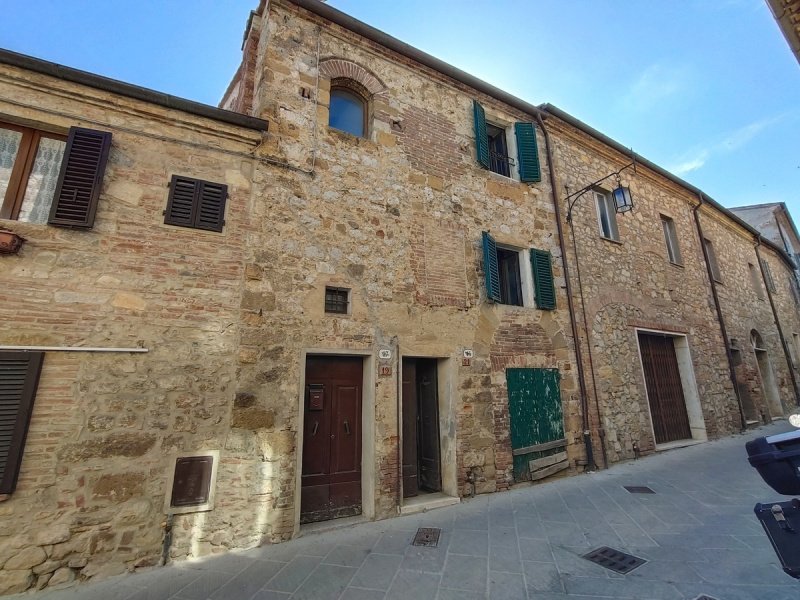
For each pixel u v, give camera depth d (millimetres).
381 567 3791
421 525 4844
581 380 7551
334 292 5570
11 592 3359
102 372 4020
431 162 6906
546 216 8227
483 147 7559
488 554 4008
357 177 6031
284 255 5168
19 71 4227
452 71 7520
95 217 4281
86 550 3646
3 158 4270
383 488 5184
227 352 4586
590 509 5227
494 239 7242
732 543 4023
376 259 5867
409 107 6961
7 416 3611
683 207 12266
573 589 3316
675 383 9945
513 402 6641
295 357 4945
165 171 4758
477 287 6801
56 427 3754
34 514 3551
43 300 3932
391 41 6848
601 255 8961
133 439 4012
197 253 4688
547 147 8719
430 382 6426
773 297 16188
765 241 16469
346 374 5500
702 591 3186
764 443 2902
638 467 7340
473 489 5895
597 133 9562
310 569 3777
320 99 6031
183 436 4215
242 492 4340
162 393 4215
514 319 7082
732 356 11891
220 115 4992
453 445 5910
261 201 5184
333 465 5168
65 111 4426
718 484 6105
